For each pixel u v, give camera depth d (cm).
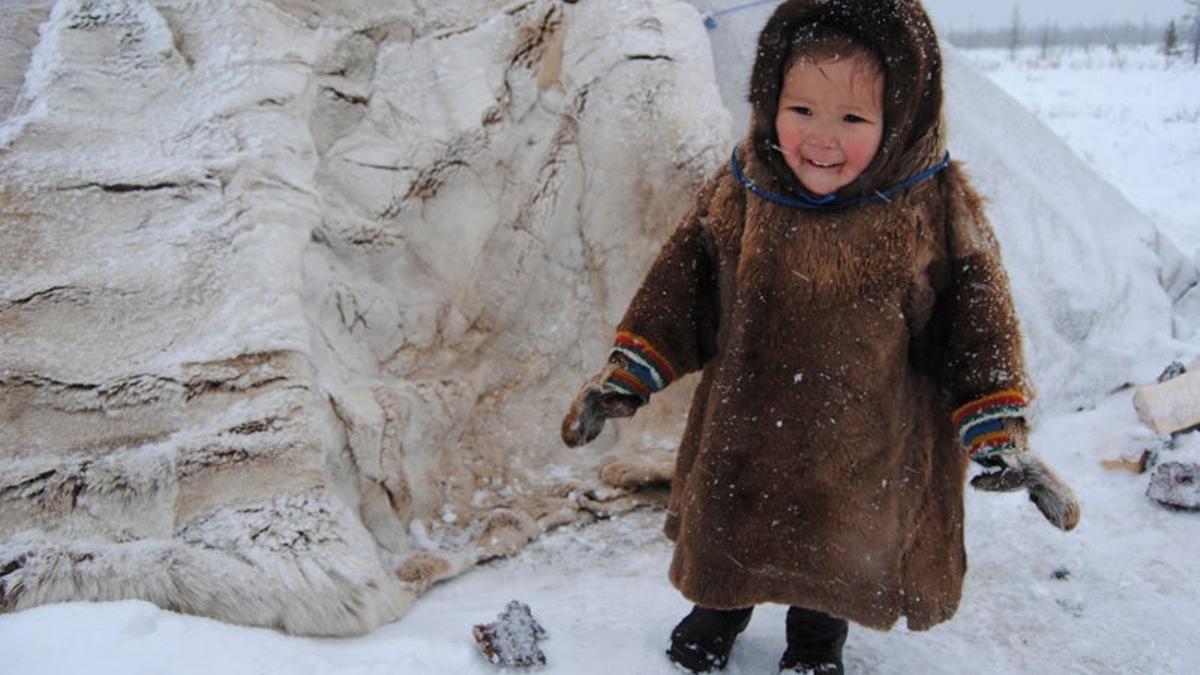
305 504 331
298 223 377
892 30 242
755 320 266
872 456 266
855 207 257
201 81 394
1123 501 441
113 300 343
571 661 301
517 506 427
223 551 316
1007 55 5469
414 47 447
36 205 352
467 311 445
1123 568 392
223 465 329
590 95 469
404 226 432
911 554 278
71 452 322
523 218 457
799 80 249
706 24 546
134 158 370
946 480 282
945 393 267
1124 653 341
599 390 282
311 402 348
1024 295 533
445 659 292
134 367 335
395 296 427
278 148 385
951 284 264
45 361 329
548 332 467
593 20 479
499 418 454
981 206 271
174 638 276
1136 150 1723
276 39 409
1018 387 256
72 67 383
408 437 409
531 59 461
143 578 301
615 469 442
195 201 367
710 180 294
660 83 470
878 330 260
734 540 272
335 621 313
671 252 289
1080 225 575
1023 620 360
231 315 351
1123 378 527
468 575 383
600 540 411
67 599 294
